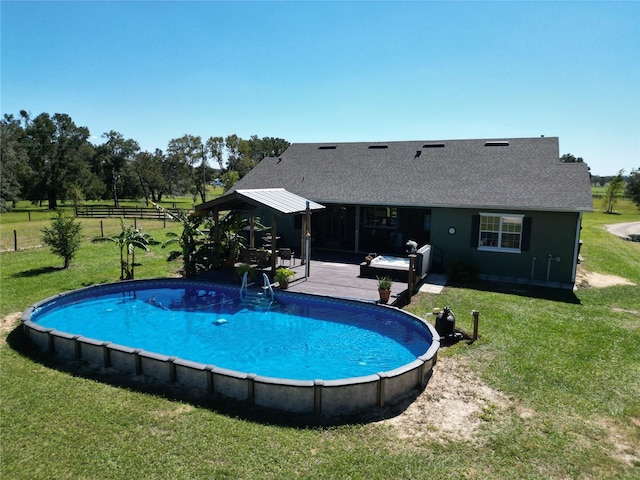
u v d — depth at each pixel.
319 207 16.53
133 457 5.57
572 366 8.46
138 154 73.06
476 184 17.42
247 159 71.25
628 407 6.99
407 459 5.61
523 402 7.12
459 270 15.73
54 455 5.61
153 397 7.13
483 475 5.34
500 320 11.19
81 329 10.81
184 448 5.76
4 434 6.05
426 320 11.19
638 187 46.19
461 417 6.67
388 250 19.84
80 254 19.88
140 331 10.72
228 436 6.05
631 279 16.62
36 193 63.25
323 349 9.66
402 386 7.30
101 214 43.16
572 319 11.34
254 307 12.51
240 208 16.19
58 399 7.05
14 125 62.94
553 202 15.17
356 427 6.35
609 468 5.50
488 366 8.45
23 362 8.49
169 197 90.88
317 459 5.58
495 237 16.30
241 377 7.00
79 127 65.75
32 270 16.41
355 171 21.11
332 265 17.05
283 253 16.41
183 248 15.18
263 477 5.22
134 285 14.26
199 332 10.66
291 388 6.74
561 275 15.49
